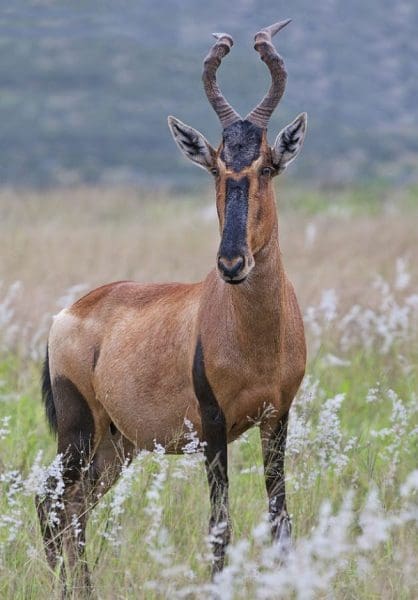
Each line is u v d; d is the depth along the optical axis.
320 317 33.00
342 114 184.62
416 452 22.55
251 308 18.20
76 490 21.48
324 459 21.02
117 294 21.75
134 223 68.62
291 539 18.47
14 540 19.05
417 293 36.78
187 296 20.09
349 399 27.06
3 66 191.00
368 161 140.25
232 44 19.25
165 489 20.27
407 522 19.03
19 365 30.62
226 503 18.47
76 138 154.00
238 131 18.48
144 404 20.19
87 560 19.52
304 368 19.36
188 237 57.16
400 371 28.95
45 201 81.88
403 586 16.81
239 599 16.33
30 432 24.92
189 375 19.31
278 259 18.50
